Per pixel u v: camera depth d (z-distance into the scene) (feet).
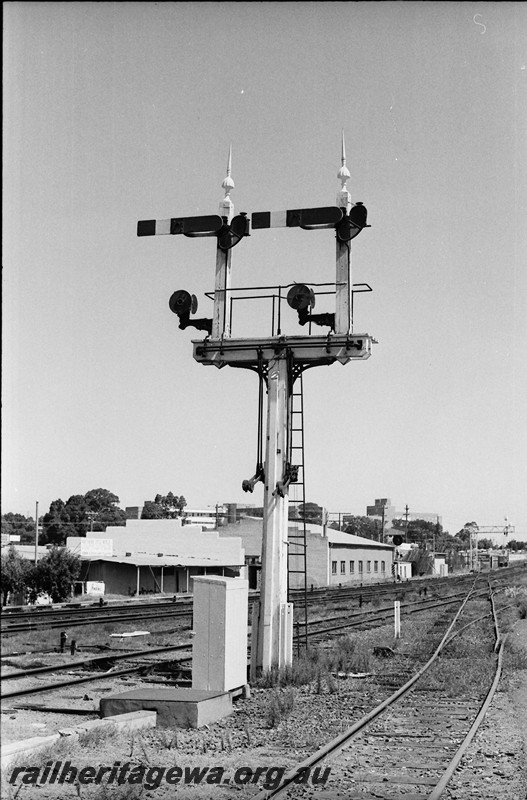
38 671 52.75
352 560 269.64
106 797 26.78
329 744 33.60
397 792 27.48
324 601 148.97
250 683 51.75
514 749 33.94
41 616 98.27
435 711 42.52
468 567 485.15
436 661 63.67
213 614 44.75
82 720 38.50
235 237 56.95
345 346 54.95
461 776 29.71
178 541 205.98
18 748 31.12
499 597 166.30
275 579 54.44
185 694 40.14
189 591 196.34
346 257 56.24
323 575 237.86
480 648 72.59
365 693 48.44
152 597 164.14
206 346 56.65
